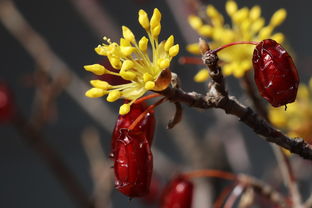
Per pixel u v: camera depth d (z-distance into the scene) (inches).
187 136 18.4
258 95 12.1
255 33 12.5
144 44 10.1
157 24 10.2
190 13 14.6
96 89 10.0
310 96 13.3
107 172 15.6
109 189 15.5
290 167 12.4
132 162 9.9
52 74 17.6
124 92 10.1
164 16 25.5
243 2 27.4
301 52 27.4
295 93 10.0
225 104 10.1
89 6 19.2
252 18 12.3
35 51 18.1
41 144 15.6
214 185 17.5
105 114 18.4
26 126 15.7
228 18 24.8
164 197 13.0
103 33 19.0
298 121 13.1
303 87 13.4
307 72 20.3
